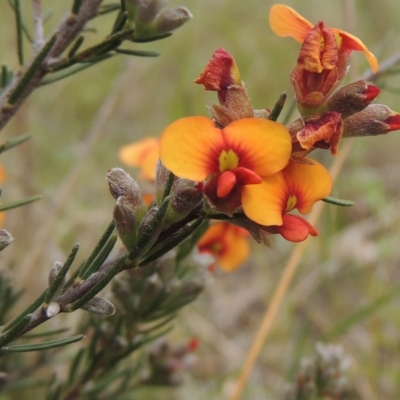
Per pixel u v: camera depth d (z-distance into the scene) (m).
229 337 0.34
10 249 0.29
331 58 0.15
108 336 0.19
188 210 0.15
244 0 0.55
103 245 0.15
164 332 0.20
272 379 0.31
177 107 0.41
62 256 0.31
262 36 0.50
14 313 0.25
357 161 0.36
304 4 0.55
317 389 0.22
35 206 0.31
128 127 0.45
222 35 0.51
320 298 0.36
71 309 0.15
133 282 0.19
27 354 0.23
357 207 0.40
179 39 0.49
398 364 0.30
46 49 0.17
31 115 0.38
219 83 0.16
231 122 0.15
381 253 0.34
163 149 0.15
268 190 0.15
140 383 0.21
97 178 0.40
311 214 0.26
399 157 0.46
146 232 0.15
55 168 0.39
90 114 0.45
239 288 0.37
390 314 0.32
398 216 0.36
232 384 0.30
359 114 0.16
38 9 0.18
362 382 0.28
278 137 0.15
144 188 0.21
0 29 0.38
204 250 0.21
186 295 0.19
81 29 0.17
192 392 0.30
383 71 0.22
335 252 0.34
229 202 0.15
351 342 0.32
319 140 0.15
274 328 0.32
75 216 0.35
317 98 0.15
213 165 0.15
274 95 0.46
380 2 0.55
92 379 0.20
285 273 0.24
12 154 0.32
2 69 0.18
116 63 0.46
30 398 0.24
